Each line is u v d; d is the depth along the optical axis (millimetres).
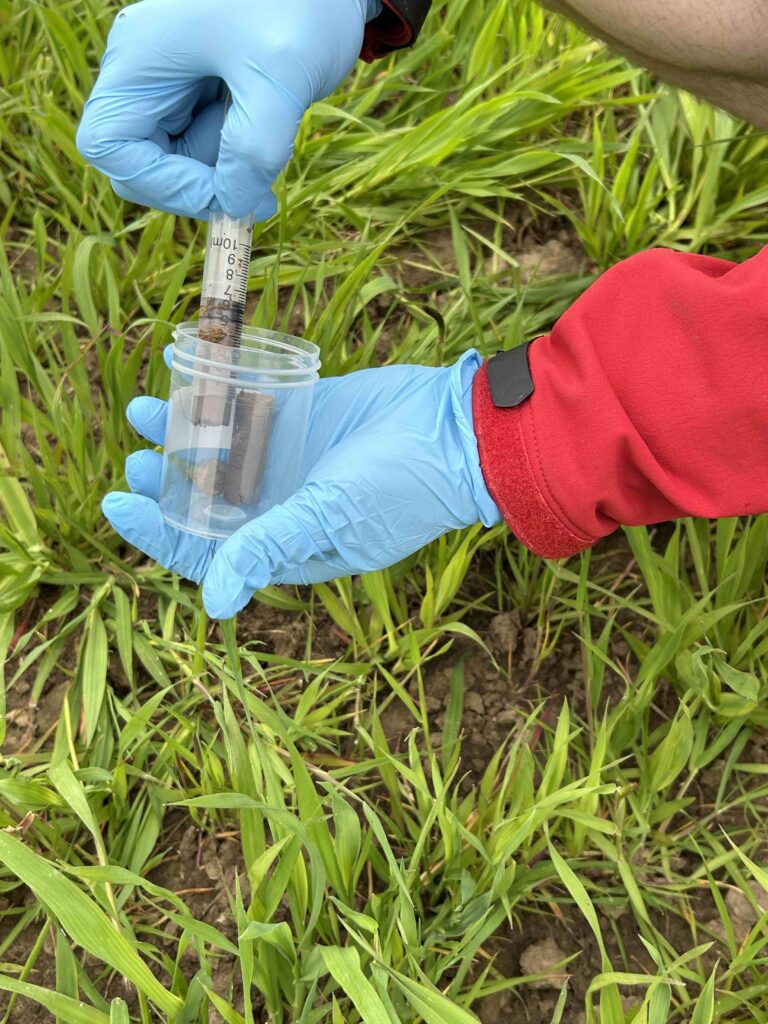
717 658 433
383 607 469
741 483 375
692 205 574
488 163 572
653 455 377
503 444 395
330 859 396
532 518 397
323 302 563
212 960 424
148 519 433
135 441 515
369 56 452
